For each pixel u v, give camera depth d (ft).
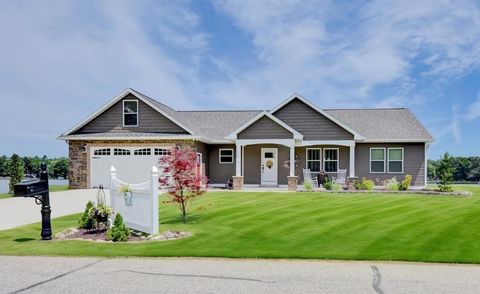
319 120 82.43
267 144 86.89
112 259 24.99
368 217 39.81
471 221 37.11
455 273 21.72
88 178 80.89
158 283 19.88
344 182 77.41
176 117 84.69
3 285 19.61
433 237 30.71
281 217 40.09
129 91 81.87
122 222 31.73
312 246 28.25
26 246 28.84
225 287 19.24
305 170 81.30
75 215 45.39
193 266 23.27
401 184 71.82
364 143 84.43
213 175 88.63
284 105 83.71
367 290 18.78
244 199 55.93
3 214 46.06
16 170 81.87
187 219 40.14
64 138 80.79
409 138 81.51
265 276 21.16
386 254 25.88
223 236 31.76
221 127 93.20
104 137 80.33
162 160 40.68
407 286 19.42
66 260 24.73
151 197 32.71
